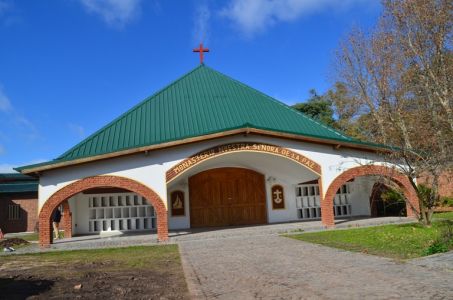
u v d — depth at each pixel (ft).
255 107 75.66
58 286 30.48
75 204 77.66
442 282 26.43
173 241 59.36
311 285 27.58
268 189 82.58
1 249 60.80
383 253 39.50
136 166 61.57
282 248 46.39
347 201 88.99
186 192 79.30
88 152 62.54
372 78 133.08
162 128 68.23
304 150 68.80
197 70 88.02
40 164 58.39
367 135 124.57
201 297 25.85
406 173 60.18
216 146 64.39
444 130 99.25
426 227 55.47
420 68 112.37
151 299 25.94
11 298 26.96
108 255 48.47
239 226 76.64
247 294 26.21
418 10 107.55
